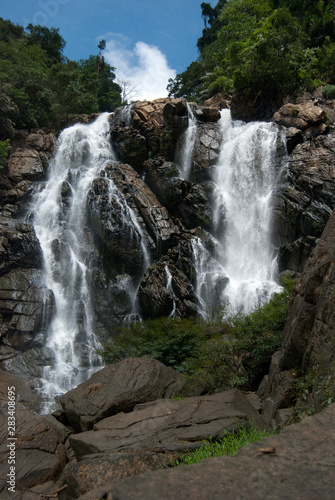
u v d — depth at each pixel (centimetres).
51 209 2175
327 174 1747
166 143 2248
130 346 1229
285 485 193
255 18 3409
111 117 2747
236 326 1080
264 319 1023
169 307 1706
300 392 555
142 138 2297
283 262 1755
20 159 2416
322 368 480
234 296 1714
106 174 2231
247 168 2023
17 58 3409
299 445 233
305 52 2616
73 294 1895
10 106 2572
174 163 2195
